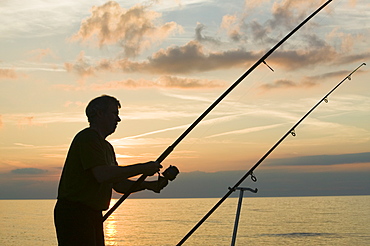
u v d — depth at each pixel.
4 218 155.25
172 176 3.89
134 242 76.62
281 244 70.75
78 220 3.43
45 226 111.81
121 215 181.38
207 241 77.25
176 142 4.19
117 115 3.71
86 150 3.42
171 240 79.19
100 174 3.39
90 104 3.66
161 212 199.12
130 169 3.48
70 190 3.45
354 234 82.50
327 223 112.31
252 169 5.46
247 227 103.94
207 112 4.46
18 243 75.31
